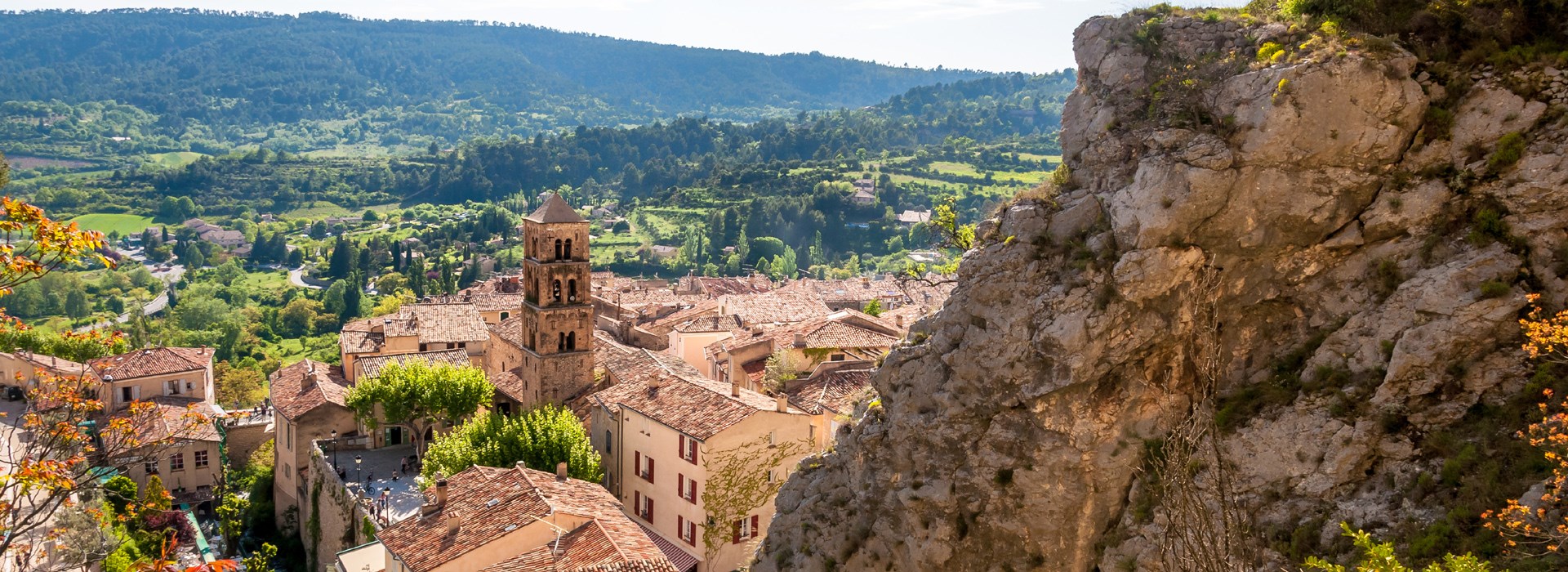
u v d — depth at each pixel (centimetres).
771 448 7694
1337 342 3394
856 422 4444
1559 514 2686
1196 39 3756
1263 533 3238
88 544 6297
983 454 3859
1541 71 3309
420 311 13225
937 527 3950
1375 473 3177
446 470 8131
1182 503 2461
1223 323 3622
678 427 7700
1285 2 3834
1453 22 3491
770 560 4534
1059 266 3728
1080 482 3697
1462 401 3105
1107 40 3925
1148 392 3634
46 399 3688
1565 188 3133
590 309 10194
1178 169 3497
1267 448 3359
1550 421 2803
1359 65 3366
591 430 9156
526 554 5903
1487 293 3119
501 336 12294
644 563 5597
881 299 17450
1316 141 3406
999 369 3797
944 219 5803
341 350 12569
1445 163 3375
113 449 3619
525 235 10362
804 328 10062
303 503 10206
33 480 3216
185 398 12731
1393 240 3409
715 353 11088
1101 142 3803
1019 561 3797
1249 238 3519
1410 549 2911
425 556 5966
